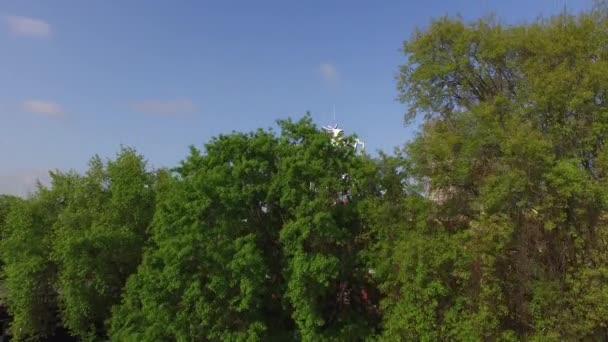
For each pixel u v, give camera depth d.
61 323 48.88
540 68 26.83
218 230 28.91
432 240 25.25
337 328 29.20
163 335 32.53
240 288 28.47
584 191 23.22
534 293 24.05
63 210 43.81
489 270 23.78
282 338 29.98
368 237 28.48
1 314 53.81
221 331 29.61
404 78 34.94
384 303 27.39
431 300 25.36
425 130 29.34
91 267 38.78
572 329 23.31
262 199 29.64
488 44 30.44
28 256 44.59
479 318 23.80
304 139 30.12
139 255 39.75
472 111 27.17
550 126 26.09
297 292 26.91
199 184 28.78
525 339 24.53
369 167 28.31
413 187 27.14
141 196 40.06
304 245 28.03
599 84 24.97
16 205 45.72
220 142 30.25
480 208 25.86
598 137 25.42
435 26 33.44
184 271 29.42
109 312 40.97
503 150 24.33
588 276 23.12
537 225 24.61
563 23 29.00
